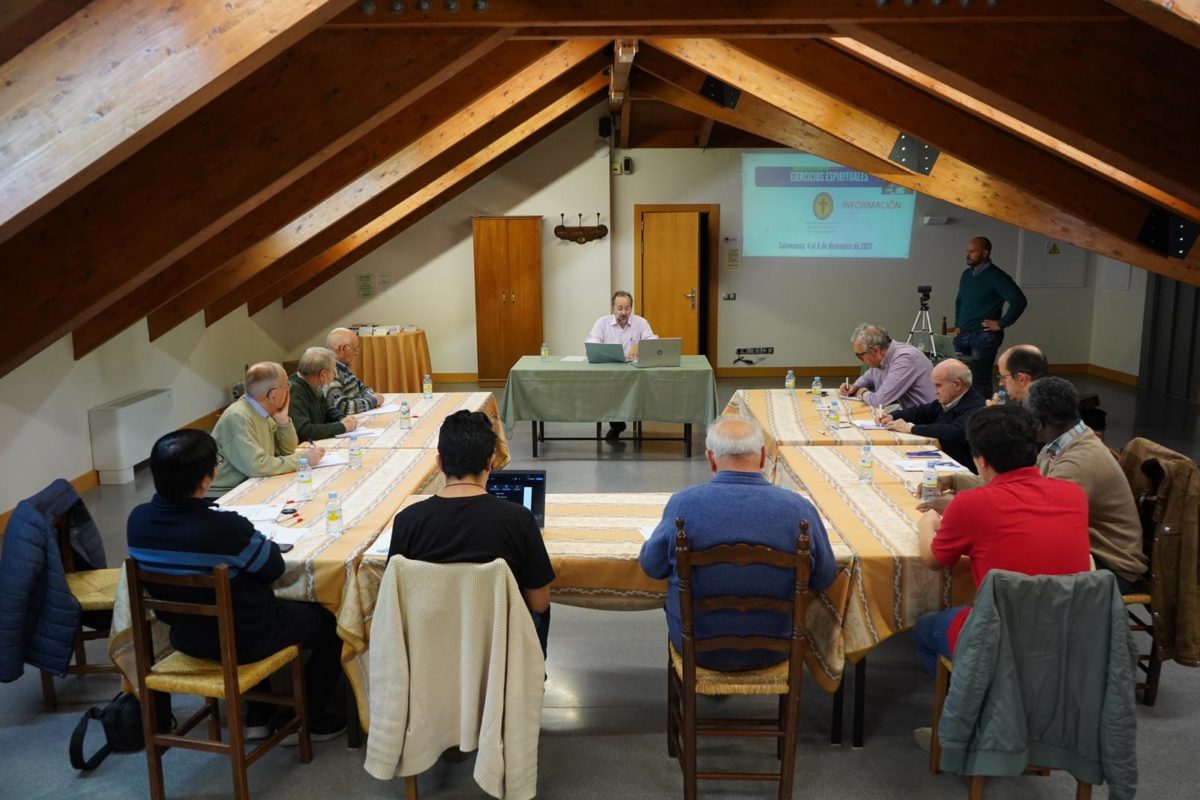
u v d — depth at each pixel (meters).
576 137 9.59
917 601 2.83
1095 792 2.74
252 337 9.16
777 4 3.57
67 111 2.64
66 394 5.84
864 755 2.94
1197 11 2.66
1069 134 3.75
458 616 2.47
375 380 8.73
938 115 5.30
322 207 6.78
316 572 2.86
